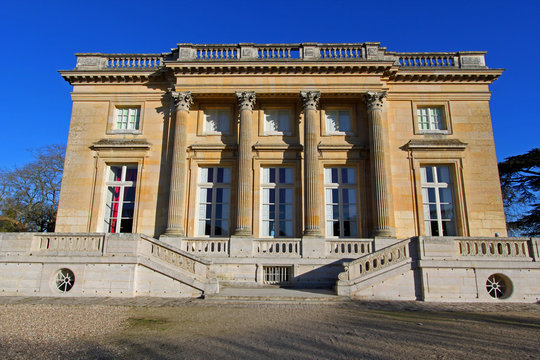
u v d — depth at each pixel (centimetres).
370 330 810
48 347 662
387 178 1864
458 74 1966
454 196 1881
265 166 1923
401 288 1316
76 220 1855
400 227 1825
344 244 1661
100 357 607
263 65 1873
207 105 1991
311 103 1861
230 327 837
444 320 945
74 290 1302
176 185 1805
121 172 1959
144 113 1995
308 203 1738
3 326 823
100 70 1995
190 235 1827
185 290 1302
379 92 1870
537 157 3042
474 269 1326
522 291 1309
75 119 1984
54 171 3641
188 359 599
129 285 1298
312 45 1936
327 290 1447
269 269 1625
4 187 3481
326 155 1892
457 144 1894
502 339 741
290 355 620
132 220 1881
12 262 1330
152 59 2066
